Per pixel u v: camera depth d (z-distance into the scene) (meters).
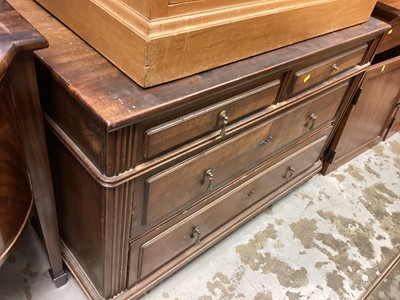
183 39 0.70
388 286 1.38
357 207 1.66
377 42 1.30
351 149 1.82
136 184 0.82
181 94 0.73
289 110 1.15
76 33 0.83
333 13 1.04
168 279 1.24
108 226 0.84
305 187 1.71
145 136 0.74
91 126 0.71
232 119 0.93
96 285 1.06
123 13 0.67
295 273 1.34
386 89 1.63
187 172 0.93
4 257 0.79
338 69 1.22
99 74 0.73
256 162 1.21
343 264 1.41
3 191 0.74
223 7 0.74
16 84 0.70
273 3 0.83
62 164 0.92
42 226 0.98
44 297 1.13
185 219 1.07
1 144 0.70
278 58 0.92
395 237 1.57
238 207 1.31
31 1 0.93
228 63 0.84
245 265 1.33
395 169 1.92
